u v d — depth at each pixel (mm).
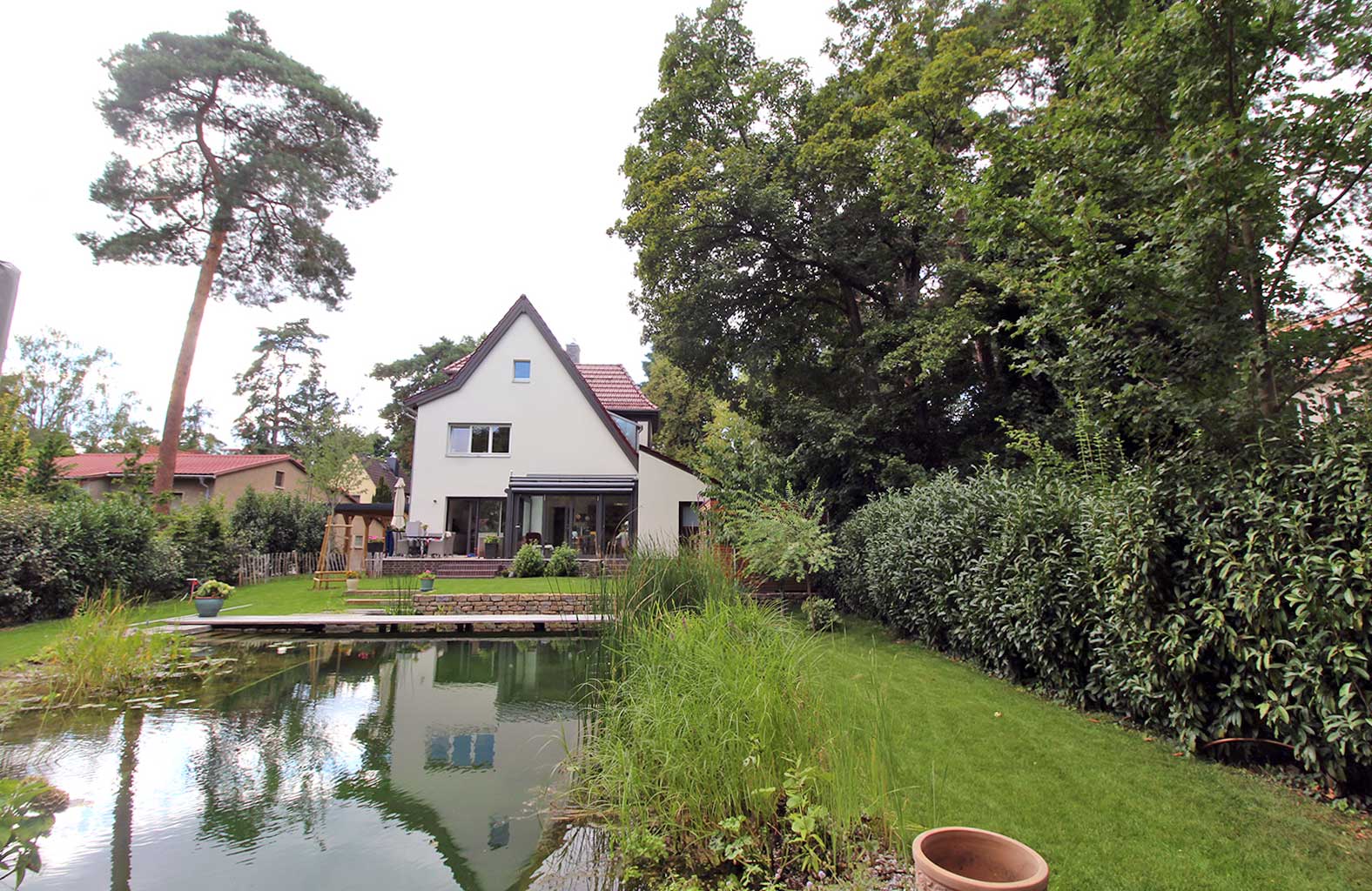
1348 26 4164
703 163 14883
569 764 5074
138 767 5414
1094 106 4938
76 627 8172
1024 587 6301
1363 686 3615
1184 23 4328
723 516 13617
